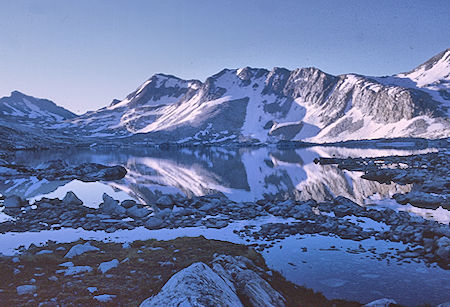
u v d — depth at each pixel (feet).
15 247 75.87
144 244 76.07
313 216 102.73
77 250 66.33
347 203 116.67
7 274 51.19
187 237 81.35
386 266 61.67
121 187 178.70
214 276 41.45
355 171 237.86
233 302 37.29
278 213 109.70
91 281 48.78
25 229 92.99
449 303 41.29
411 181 176.04
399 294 50.24
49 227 95.81
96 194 156.15
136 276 51.78
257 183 189.37
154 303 35.09
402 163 262.88
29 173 247.70
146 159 415.44
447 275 56.75
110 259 62.49
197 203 126.41
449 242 66.23
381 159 291.79
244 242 79.25
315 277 57.36
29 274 51.44
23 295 42.22
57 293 43.27
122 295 43.42
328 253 69.77
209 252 67.62
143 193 158.61
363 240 78.38
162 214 107.24
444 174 176.04
